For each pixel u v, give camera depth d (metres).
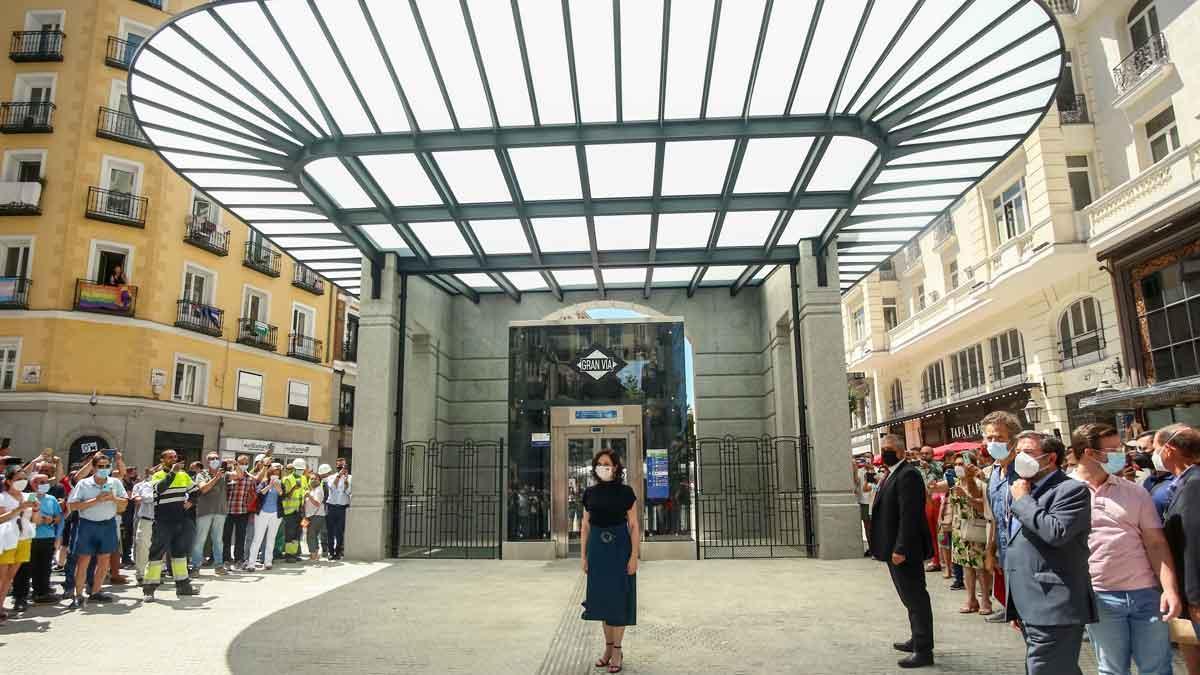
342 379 35.16
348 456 35.41
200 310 26.06
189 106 8.52
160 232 24.84
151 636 6.80
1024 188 19.86
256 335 28.61
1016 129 9.35
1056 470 3.79
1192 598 3.75
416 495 14.46
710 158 10.14
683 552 12.91
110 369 23.27
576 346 13.81
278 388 30.03
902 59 7.75
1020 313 21.44
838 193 11.45
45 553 8.66
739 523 16.77
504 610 8.09
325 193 11.06
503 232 12.91
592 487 5.81
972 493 7.62
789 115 9.12
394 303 14.16
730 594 8.96
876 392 34.25
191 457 25.55
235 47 7.52
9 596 9.45
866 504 14.07
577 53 7.79
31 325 22.61
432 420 16.44
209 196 10.87
